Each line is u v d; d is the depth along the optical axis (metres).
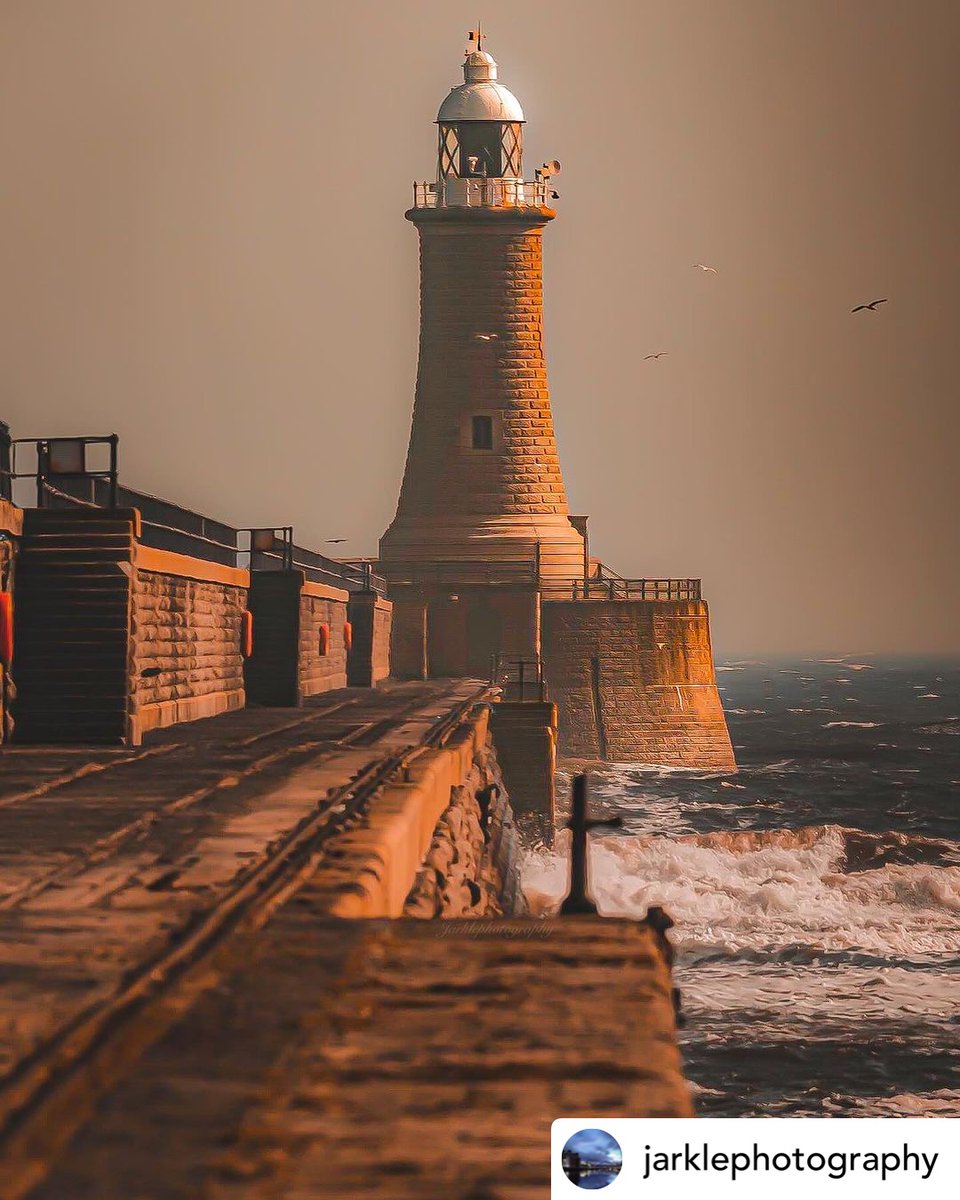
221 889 55.84
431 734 132.50
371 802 78.75
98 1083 33.56
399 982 42.75
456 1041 37.19
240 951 46.00
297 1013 39.28
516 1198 27.80
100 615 118.81
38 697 118.62
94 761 104.88
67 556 119.06
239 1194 27.62
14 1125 30.52
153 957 44.81
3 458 118.38
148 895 54.69
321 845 64.19
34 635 118.75
